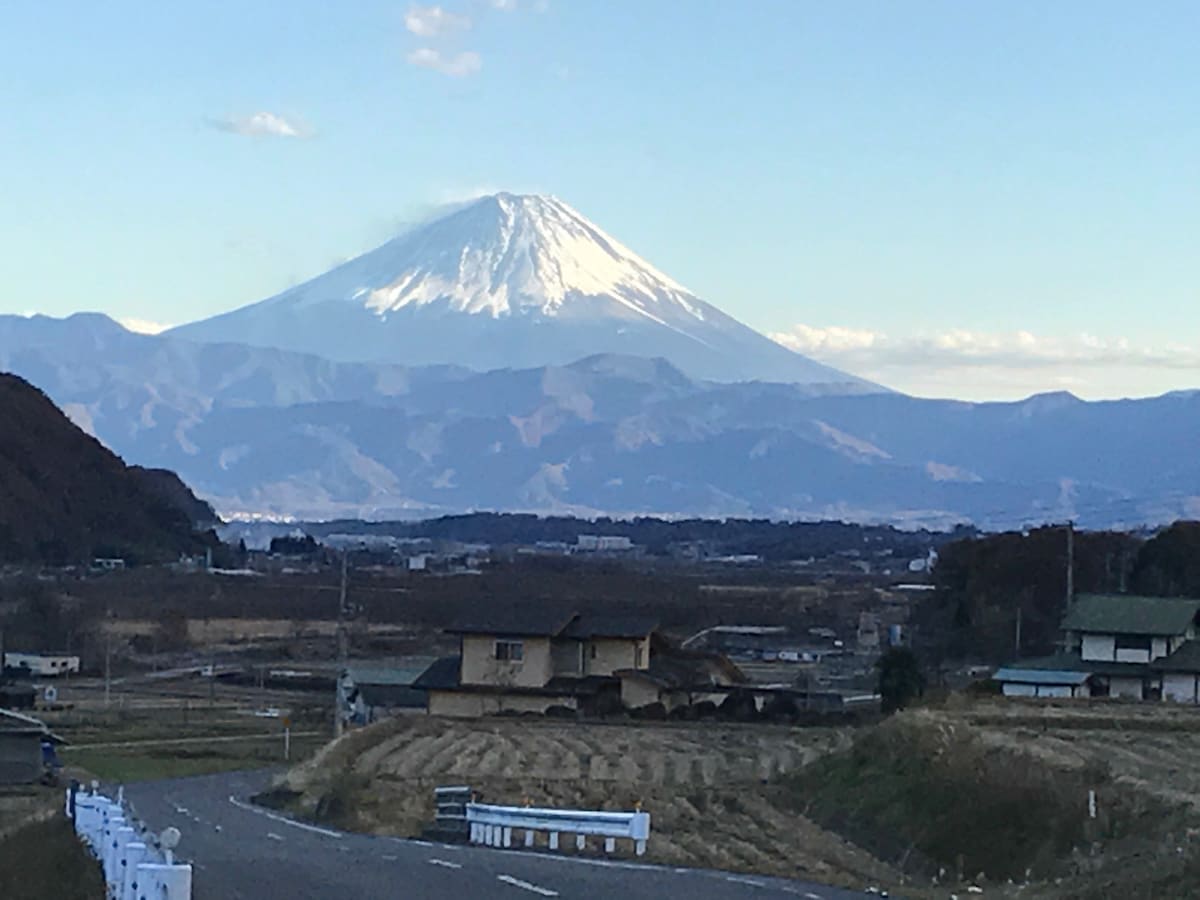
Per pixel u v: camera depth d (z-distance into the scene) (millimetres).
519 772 46094
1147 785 29688
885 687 64375
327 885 21312
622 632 71125
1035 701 53500
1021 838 28203
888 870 27688
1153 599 64938
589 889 21000
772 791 38469
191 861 24297
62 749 64375
